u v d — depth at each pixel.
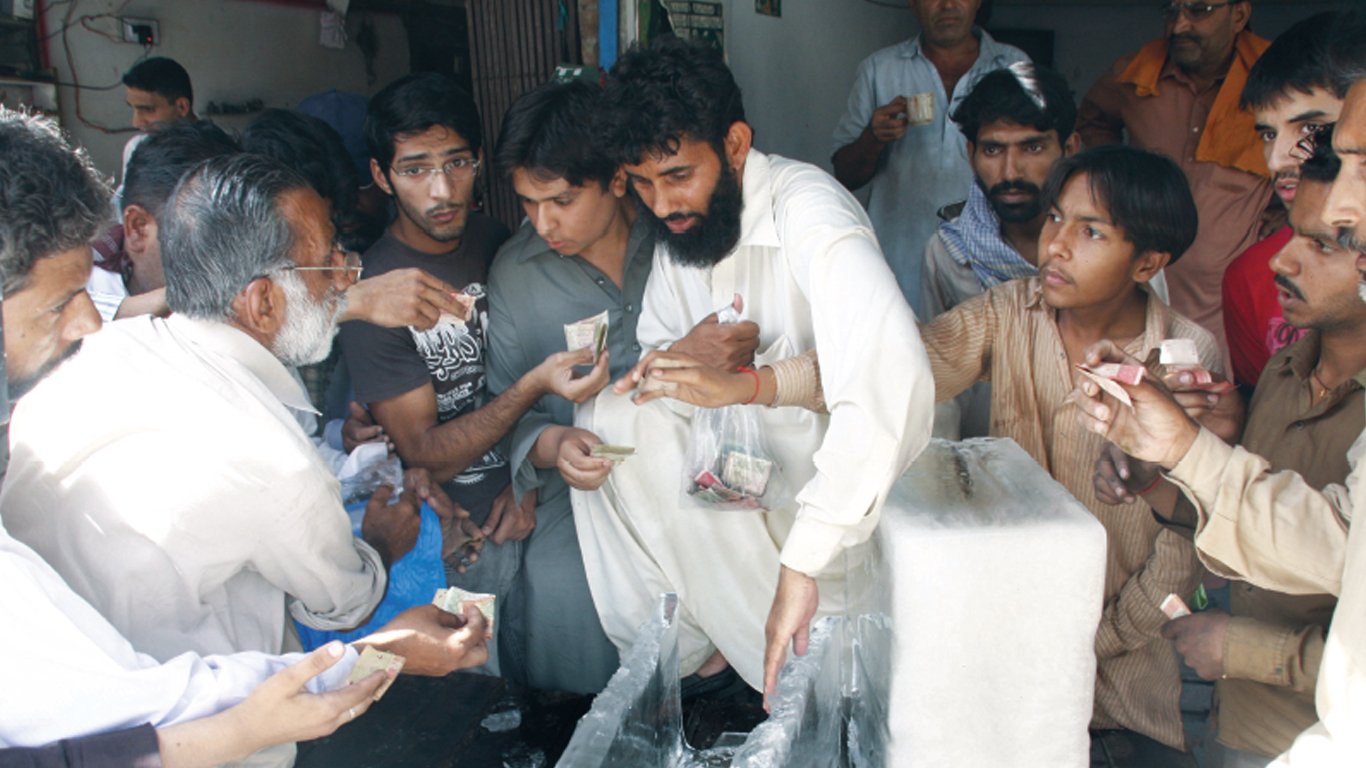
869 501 1.61
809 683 1.63
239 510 1.67
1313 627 1.71
